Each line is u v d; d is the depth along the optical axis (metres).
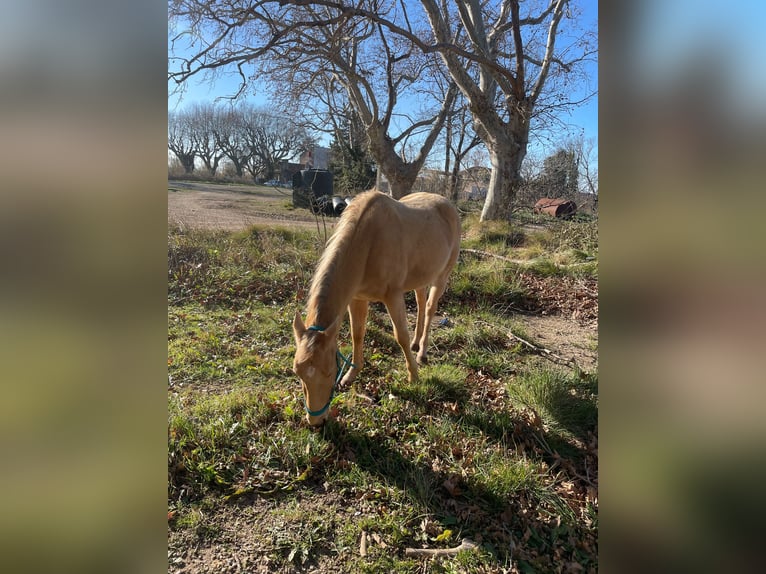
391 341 4.70
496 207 12.66
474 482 2.67
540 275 7.60
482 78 13.58
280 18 8.69
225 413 3.12
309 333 2.60
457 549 2.24
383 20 7.89
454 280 6.66
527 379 3.82
